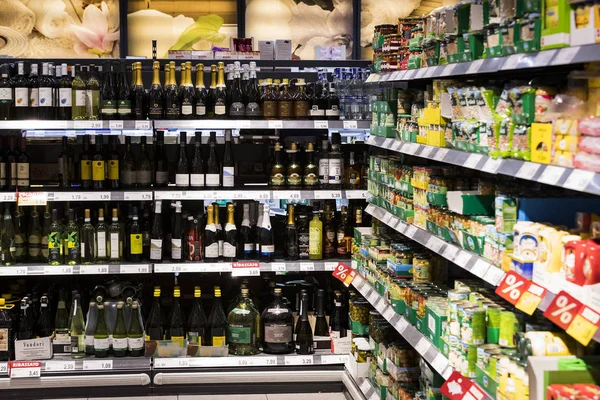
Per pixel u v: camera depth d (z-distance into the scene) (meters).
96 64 5.96
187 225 5.93
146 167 5.88
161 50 9.10
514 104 2.80
